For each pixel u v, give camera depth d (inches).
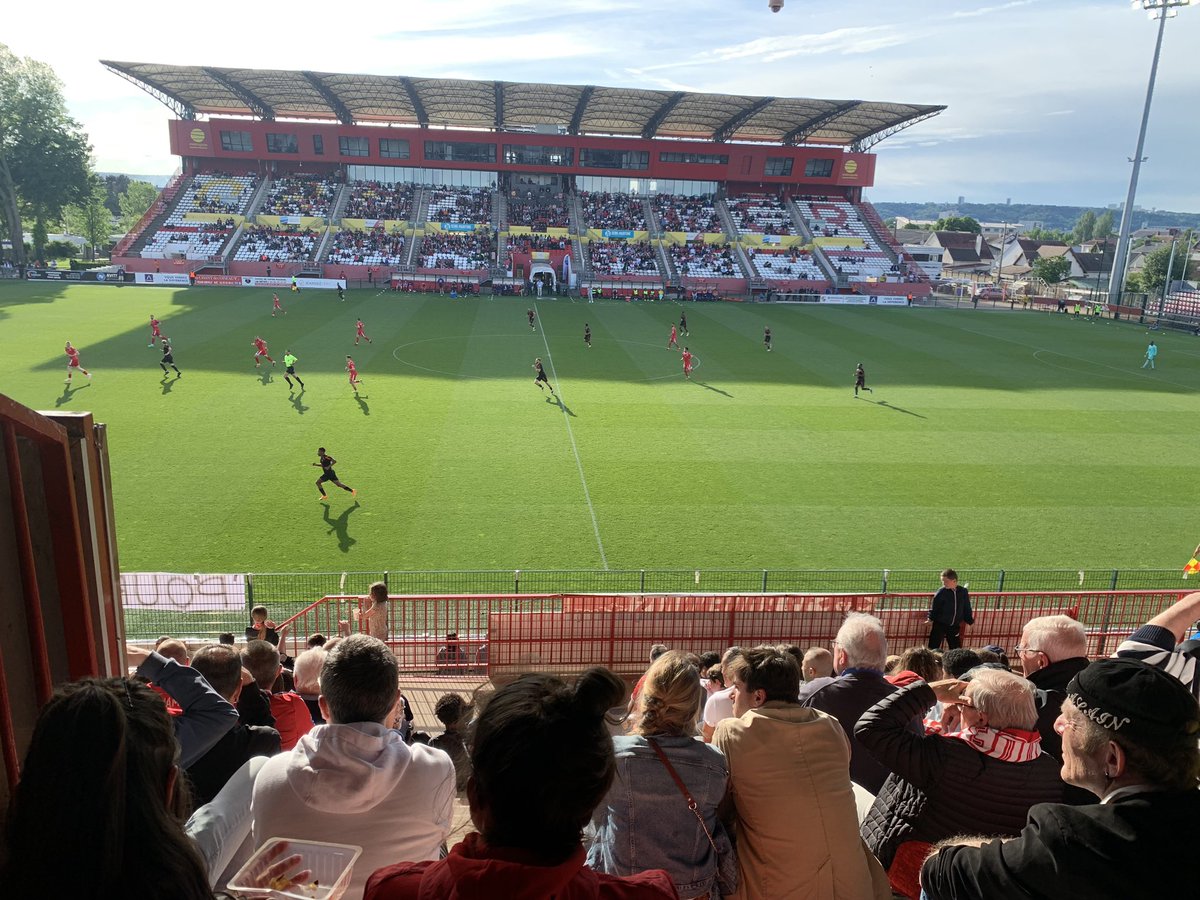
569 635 569.6
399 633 624.1
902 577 770.8
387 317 2185.0
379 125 3437.5
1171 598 638.5
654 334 2080.5
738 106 2859.3
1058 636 200.7
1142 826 87.7
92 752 74.5
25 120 2992.1
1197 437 1266.0
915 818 150.6
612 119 3129.9
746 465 1063.6
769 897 131.2
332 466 912.9
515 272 3043.8
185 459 1014.4
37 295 2367.1
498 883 69.4
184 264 2829.7
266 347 1631.4
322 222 3048.7
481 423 1211.9
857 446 1160.2
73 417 127.6
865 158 3400.6
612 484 979.9
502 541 816.9
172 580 661.9
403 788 124.0
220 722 144.6
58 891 72.4
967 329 2389.3
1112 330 2496.3
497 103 2883.9
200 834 117.3
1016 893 91.4
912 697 152.2
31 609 111.6
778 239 3265.3
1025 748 144.6
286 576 722.2
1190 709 90.0
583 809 73.7
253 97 2984.7
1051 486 1026.7
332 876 100.3
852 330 2288.4
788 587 740.0
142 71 2637.8
